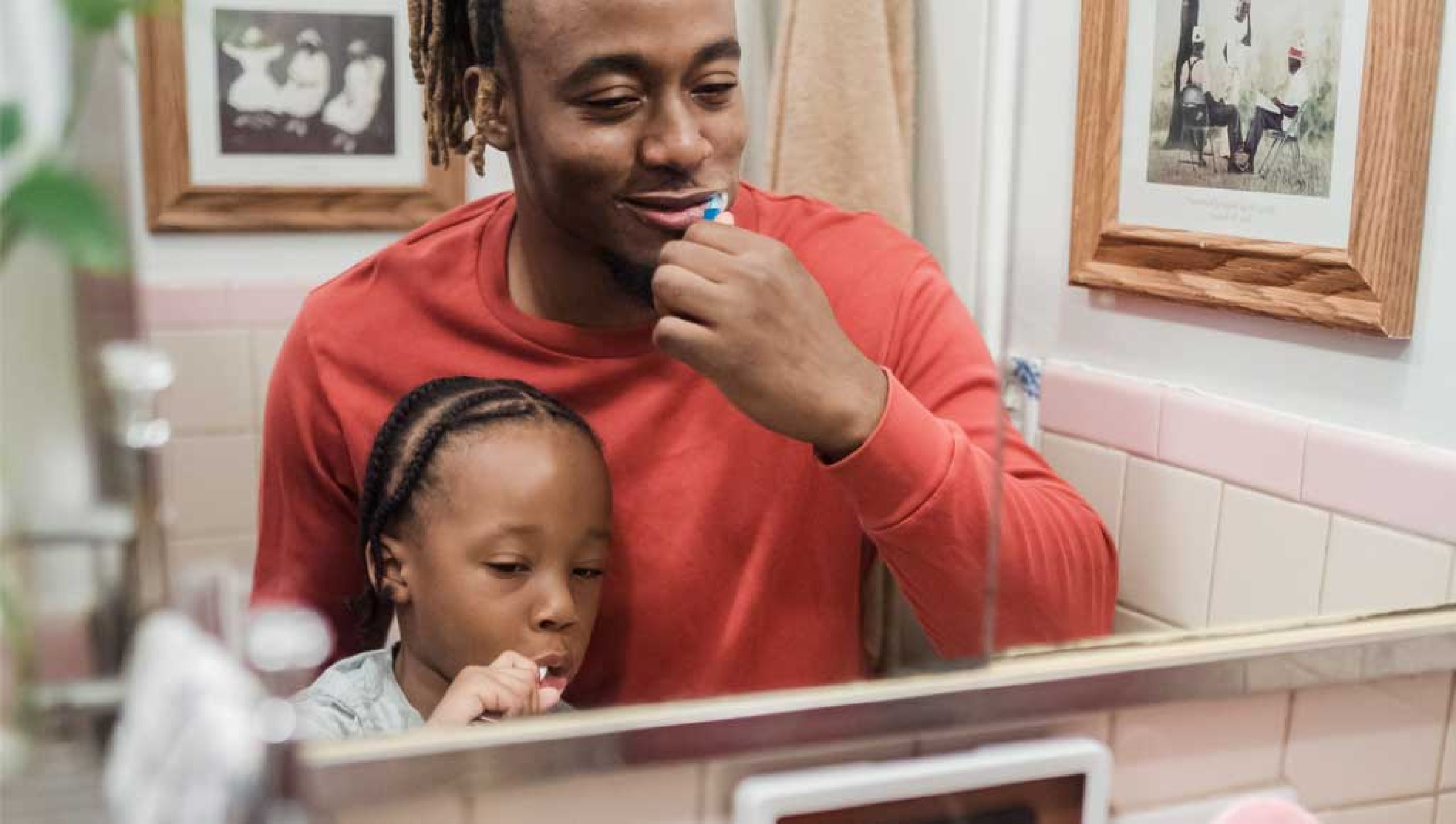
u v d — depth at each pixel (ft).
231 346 1.72
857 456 1.98
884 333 2.13
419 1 1.81
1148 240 2.58
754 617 2.04
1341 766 2.38
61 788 1.44
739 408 2.01
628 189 1.99
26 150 1.40
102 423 1.48
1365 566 2.60
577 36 1.91
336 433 1.78
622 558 2.02
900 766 1.97
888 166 2.15
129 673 1.47
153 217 1.66
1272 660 2.23
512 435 1.92
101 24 1.42
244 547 1.73
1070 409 2.56
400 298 1.85
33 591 1.45
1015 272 2.50
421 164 1.88
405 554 1.86
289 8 1.74
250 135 1.72
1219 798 2.27
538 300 1.98
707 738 1.86
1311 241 2.64
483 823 1.78
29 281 1.42
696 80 1.99
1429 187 2.67
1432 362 2.73
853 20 2.11
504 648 1.90
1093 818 2.11
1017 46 2.21
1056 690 2.07
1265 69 2.60
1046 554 2.23
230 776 1.37
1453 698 2.44
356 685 1.79
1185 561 2.47
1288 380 2.67
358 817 1.70
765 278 1.98
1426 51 2.60
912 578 2.06
